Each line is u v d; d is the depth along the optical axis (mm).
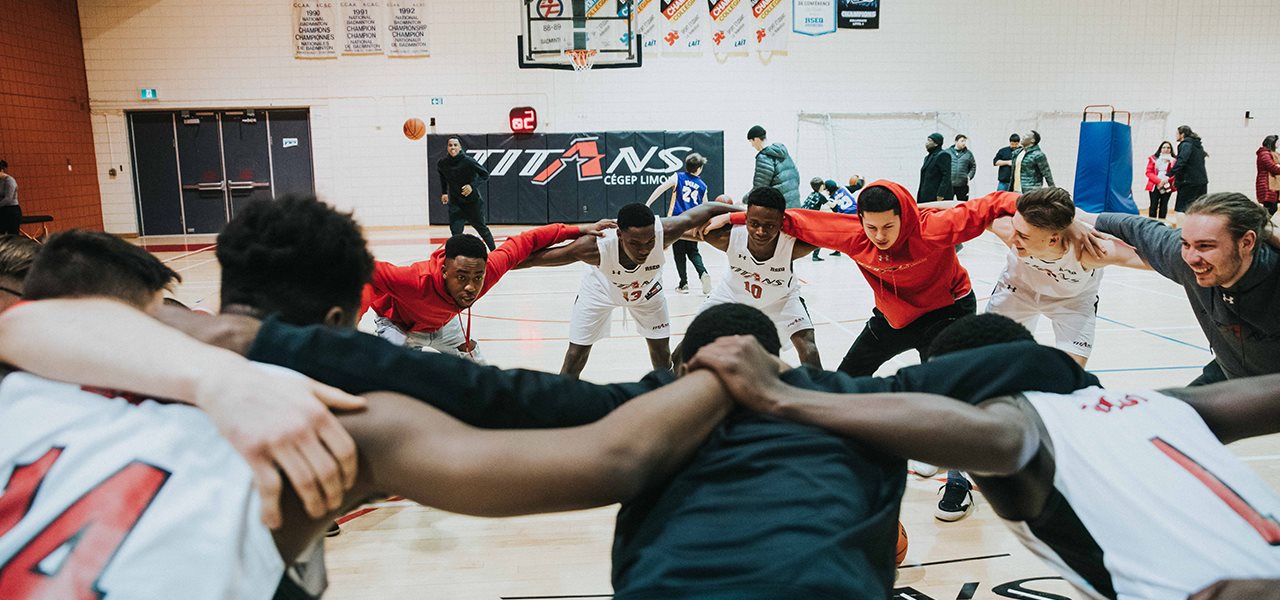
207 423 1112
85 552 1018
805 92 15391
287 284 1319
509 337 7340
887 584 1399
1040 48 15531
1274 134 16094
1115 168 14031
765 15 15164
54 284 1319
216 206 15391
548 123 15234
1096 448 1558
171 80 14922
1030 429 1525
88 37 14734
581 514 3818
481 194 15242
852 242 4082
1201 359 6316
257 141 15242
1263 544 1452
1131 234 3307
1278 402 1675
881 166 15633
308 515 1136
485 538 3588
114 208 15227
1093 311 4234
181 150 15188
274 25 14875
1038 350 1686
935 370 1597
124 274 1354
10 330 1205
